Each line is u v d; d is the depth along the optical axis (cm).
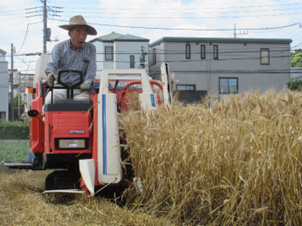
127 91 688
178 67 4388
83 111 589
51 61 693
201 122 502
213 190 477
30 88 851
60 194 606
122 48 4547
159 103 693
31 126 726
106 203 549
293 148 418
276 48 4500
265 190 427
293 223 423
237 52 4450
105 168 565
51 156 588
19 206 573
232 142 462
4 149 1642
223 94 558
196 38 4384
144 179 555
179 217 487
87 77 687
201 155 480
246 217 438
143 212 520
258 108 494
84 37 690
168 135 523
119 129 588
